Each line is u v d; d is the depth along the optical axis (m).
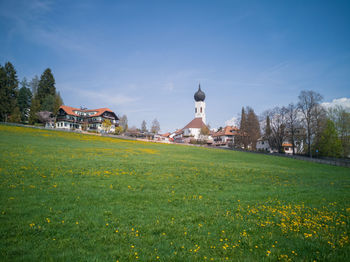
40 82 118.81
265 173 30.45
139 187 17.97
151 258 7.21
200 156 49.25
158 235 9.17
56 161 26.16
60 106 107.56
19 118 91.44
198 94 151.12
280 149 79.19
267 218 11.30
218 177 25.20
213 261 7.16
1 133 47.97
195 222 10.80
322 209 13.08
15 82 96.00
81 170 22.53
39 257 7.07
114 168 25.19
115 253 7.51
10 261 6.73
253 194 17.45
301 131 74.75
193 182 21.56
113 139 69.00
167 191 17.25
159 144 72.88
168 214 11.80
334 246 8.09
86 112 119.88
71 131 68.94
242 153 65.62
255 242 8.59
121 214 11.42
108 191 15.88
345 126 79.81
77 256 7.17
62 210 11.49
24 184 15.95
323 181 26.95
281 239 8.84
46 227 9.38
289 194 17.86
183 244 8.33
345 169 45.56
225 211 12.60
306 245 8.22
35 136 50.81
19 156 26.92
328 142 75.75
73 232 9.09
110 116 118.50
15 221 9.73
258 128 86.69
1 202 11.96
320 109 70.81
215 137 141.88
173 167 29.53
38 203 12.28
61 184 16.86
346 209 13.00
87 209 11.84
